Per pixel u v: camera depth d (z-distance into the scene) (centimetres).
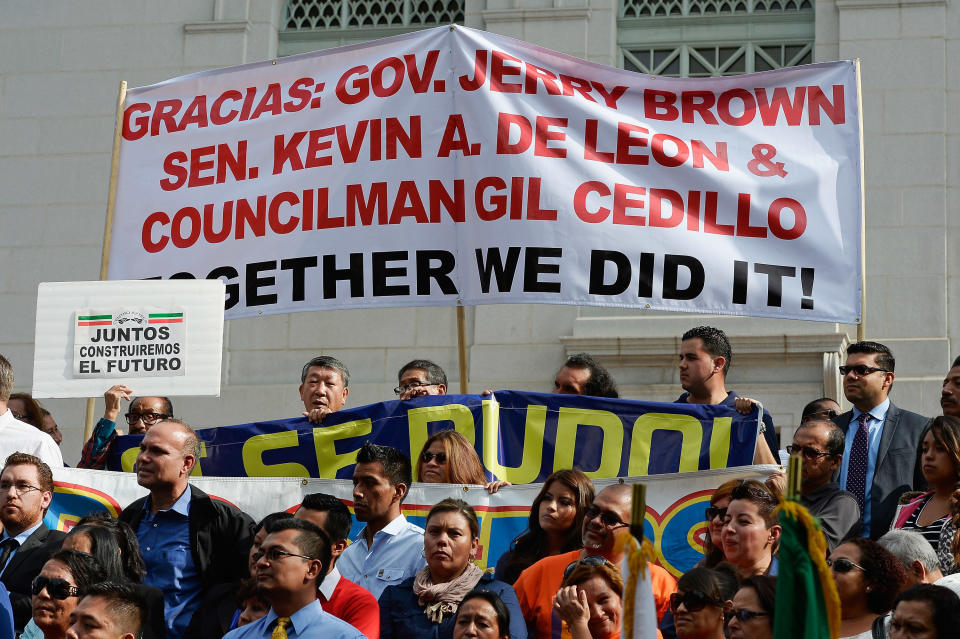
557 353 1191
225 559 716
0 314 1270
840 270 855
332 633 592
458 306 870
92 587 591
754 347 1151
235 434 827
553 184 871
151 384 809
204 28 1301
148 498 734
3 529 738
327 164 894
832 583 384
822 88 880
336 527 656
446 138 885
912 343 1148
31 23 1323
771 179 868
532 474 795
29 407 901
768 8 1264
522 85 887
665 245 861
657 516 752
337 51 910
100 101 1302
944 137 1183
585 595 580
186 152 912
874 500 770
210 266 895
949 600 505
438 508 666
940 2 1206
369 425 818
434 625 643
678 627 570
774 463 776
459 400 811
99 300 818
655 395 1161
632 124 879
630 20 1280
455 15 1308
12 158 1301
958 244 1164
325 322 1239
